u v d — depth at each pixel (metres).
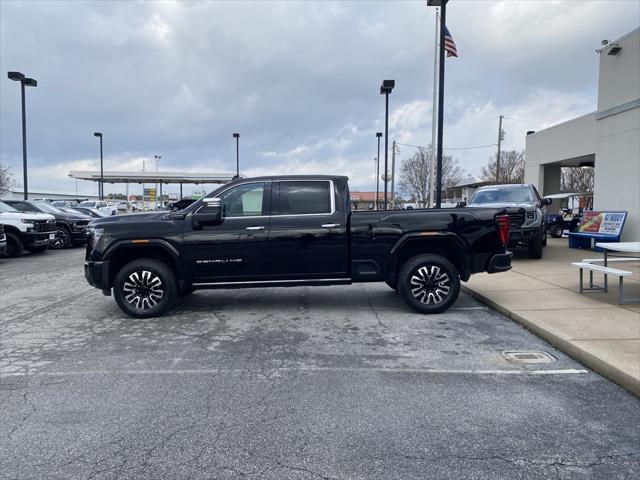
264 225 6.64
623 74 12.55
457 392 4.09
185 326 6.36
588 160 20.25
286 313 7.04
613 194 13.02
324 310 7.21
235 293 8.62
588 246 13.98
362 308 7.31
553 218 21.08
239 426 3.50
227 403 3.89
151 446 3.21
